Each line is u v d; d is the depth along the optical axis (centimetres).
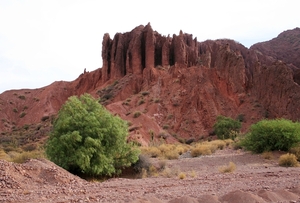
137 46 9144
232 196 917
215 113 6850
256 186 1155
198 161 2291
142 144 4547
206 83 7556
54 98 10669
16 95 11306
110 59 9769
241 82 7400
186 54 9012
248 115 6706
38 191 1086
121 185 1278
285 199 932
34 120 9831
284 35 17812
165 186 1233
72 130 1794
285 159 2002
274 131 2577
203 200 902
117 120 1977
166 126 6575
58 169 1407
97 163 1739
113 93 8306
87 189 1162
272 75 7069
